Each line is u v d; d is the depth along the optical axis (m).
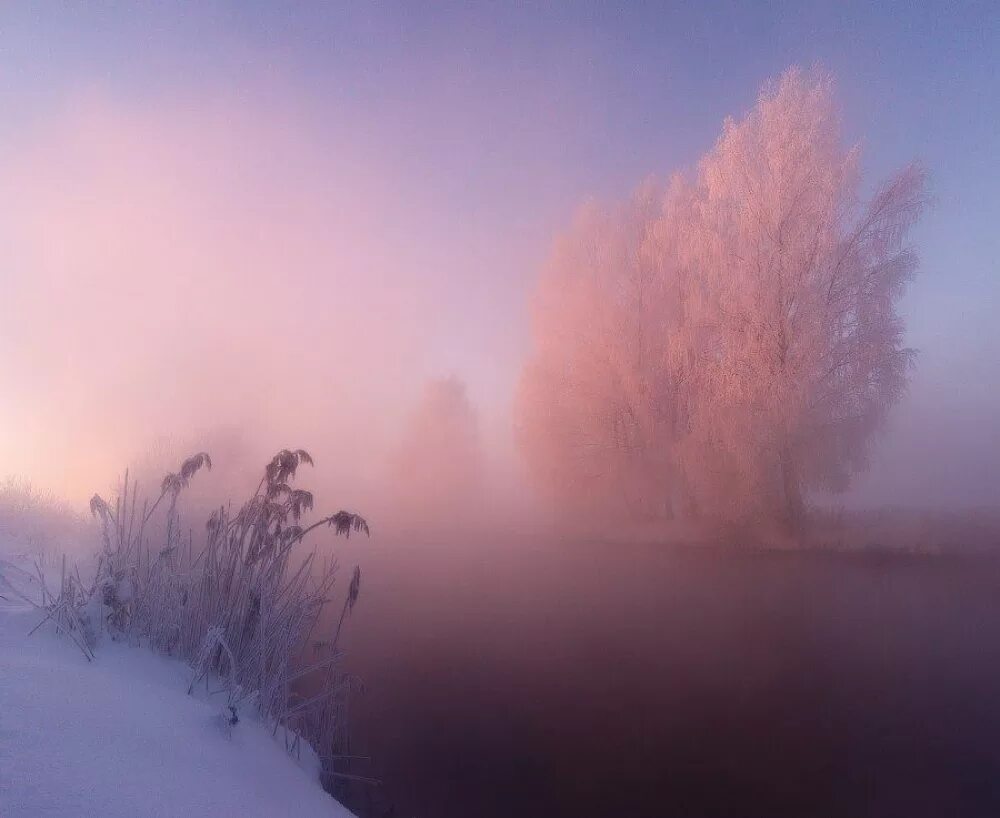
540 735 5.79
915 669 7.61
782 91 17.41
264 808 2.49
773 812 4.47
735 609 10.73
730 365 17.33
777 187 17.23
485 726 5.99
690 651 8.42
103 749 2.33
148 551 4.64
